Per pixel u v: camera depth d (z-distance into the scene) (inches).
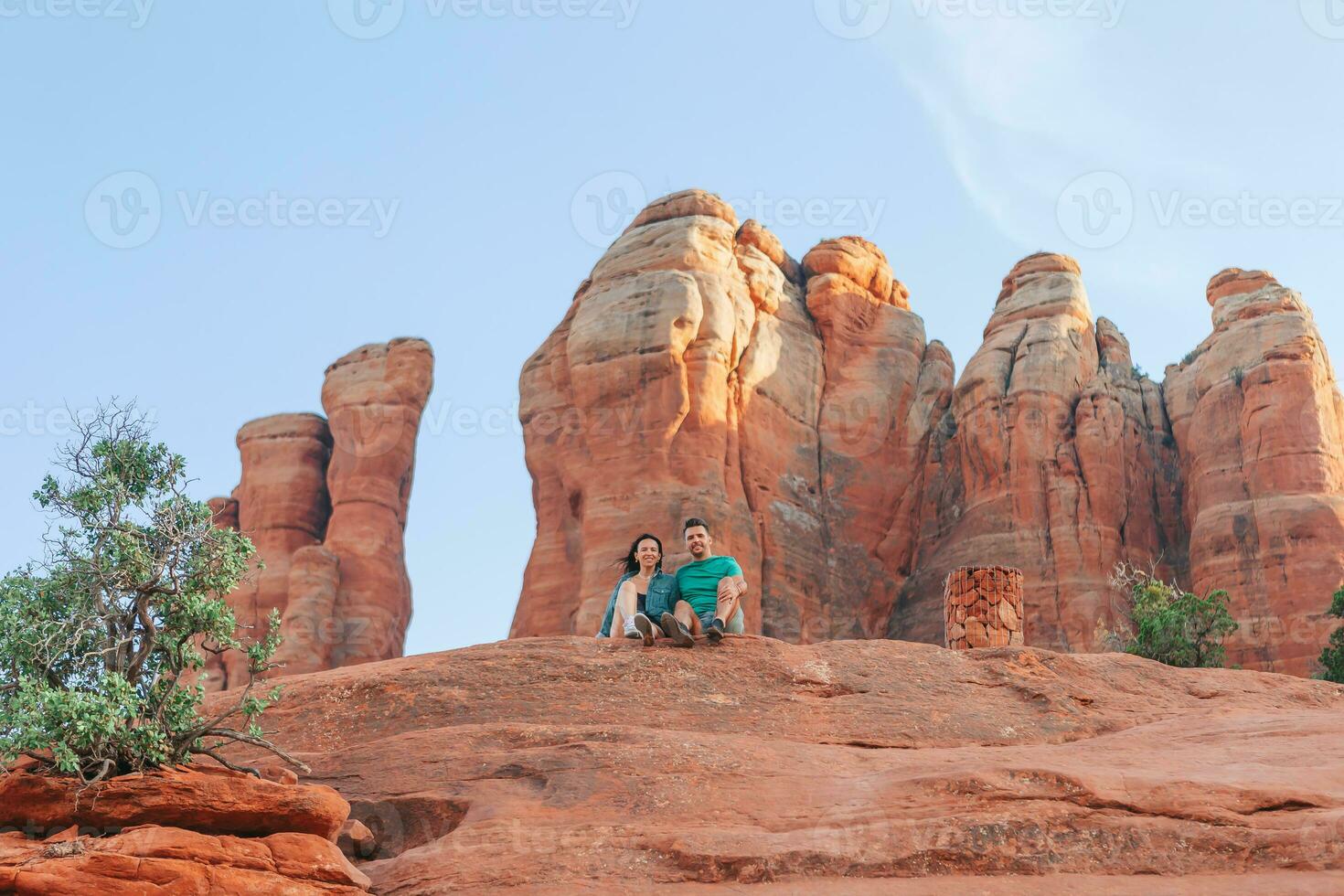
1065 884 364.5
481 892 373.7
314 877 373.1
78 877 348.2
